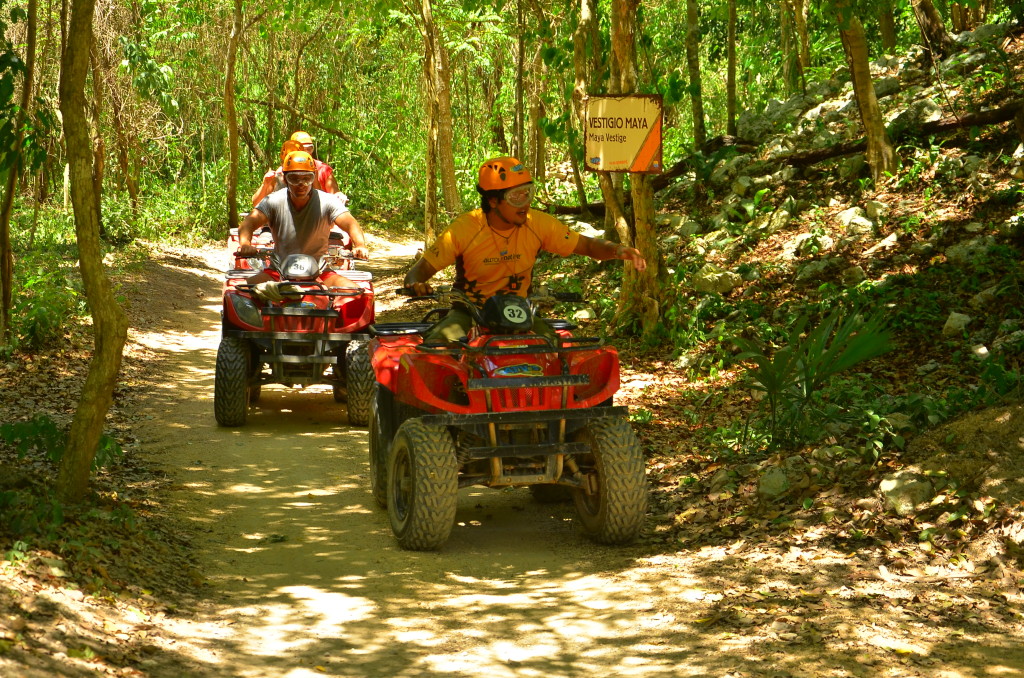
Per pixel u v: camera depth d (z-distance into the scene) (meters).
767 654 4.18
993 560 5.04
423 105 29.39
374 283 18.73
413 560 5.70
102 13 18.69
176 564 5.41
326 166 13.48
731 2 16.12
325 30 28.36
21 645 3.71
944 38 14.14
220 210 24.19
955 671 3.95
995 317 8.74
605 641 4.50
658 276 10.82
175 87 25.25
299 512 6.63
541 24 12.75
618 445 5.70
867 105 11.78
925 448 6.09
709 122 26.59
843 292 10.02
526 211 5.98
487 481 5.84
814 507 5.89
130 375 10.79
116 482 6.95
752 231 12.29
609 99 10.09
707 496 6.44
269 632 4.61
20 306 11.15
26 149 7.07
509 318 5.81
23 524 4.92
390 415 6.58
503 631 4.65
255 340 9.16
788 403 7.01
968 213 10.60
